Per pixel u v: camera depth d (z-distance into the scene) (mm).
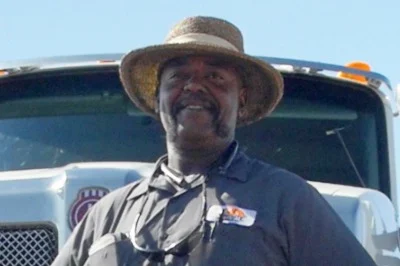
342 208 7445
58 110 8914
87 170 7281
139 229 5938
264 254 5770
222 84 6262
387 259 7742
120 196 6191
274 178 6000
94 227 6191
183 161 6129
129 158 8672
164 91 6293
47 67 8898
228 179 5992
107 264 5891
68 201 7250
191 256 5773
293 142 8984
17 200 7445
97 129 8805
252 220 5805
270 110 6777
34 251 7418
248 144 8961
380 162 9031
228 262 5727
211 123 6152
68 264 6215
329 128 9047
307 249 5879
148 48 6410
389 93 9047
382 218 7723
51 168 8133
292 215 5879
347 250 5926
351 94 9102
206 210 5867
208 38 6504
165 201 6000
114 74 8914
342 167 8969
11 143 8812
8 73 8938
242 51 6594
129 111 8836
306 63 8922
